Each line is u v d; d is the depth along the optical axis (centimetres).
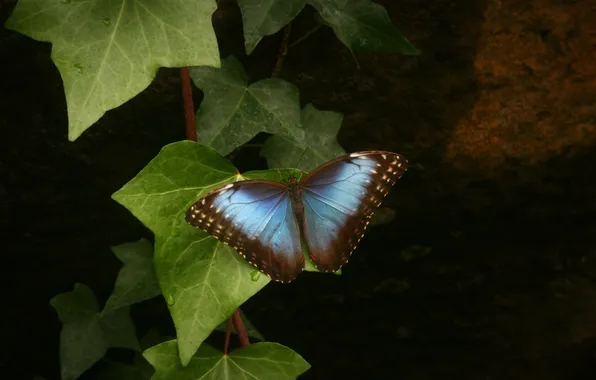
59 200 101
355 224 86
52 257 103
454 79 99
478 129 100
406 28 98
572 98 99
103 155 100
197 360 86
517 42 98
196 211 82
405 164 85
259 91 92
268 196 84
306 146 94
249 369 87
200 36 82
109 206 101
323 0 91
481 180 102
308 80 99
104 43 81
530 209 103
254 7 90
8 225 101
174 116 99
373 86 99
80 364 99
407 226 104
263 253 83
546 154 101
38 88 97
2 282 103
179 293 83
